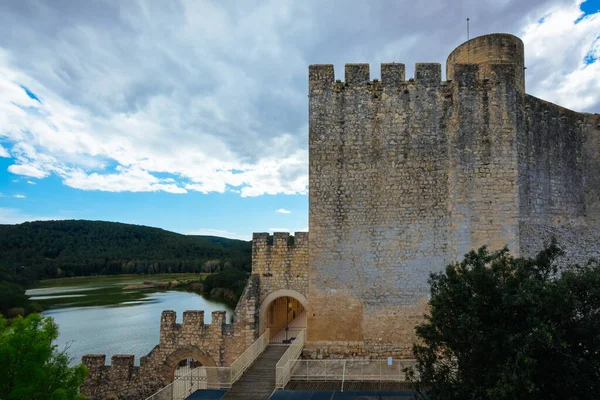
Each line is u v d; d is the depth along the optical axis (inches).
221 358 1009.5
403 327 797.2
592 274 431.2
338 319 815.1
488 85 824.9
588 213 934.4
